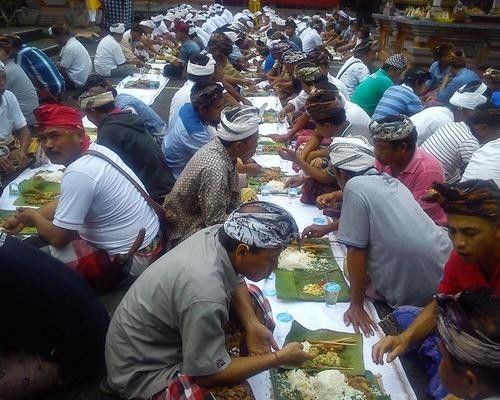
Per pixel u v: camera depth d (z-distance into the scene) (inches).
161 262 94.4
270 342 103.7
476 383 57.2
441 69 333.7
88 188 123.9
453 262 98.5
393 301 126.1
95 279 133.2
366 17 927.7
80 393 108.3
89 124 252.8
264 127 264.8
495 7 528.7
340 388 98.7
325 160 171.3
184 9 706.2
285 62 294.8
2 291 95.0
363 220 119.3
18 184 178.9
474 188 80.7
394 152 135.9
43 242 133.6
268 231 88.5
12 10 623.8
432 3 555.5
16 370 100.1
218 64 311.3
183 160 181.3
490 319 56.1
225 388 93.1
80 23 696.4
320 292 129.2
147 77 409.4
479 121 169.0
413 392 101.2
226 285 92.4
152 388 94.3
